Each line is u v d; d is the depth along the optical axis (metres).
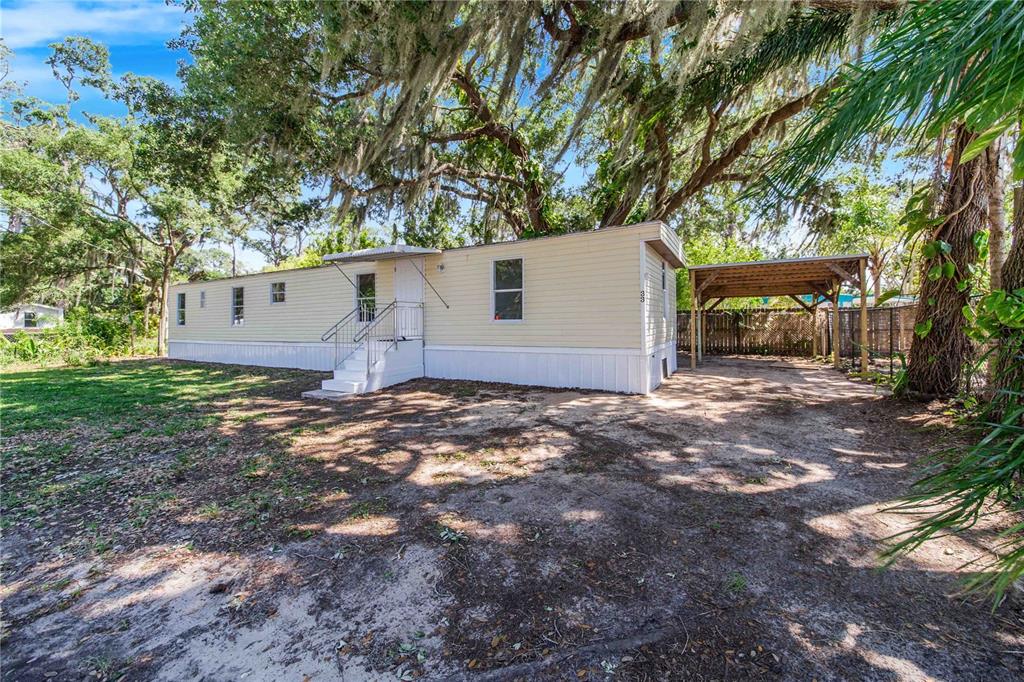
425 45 7.55
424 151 11.89
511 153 13.83
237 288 15.05
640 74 8.26
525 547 2.88
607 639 2.05
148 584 2.60
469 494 3.78
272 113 9.23
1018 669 1.81
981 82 0.91
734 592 2.36
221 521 3.37
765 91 7.86
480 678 1.86
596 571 2.59
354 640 2.11
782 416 6.20
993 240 4.88
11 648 2.12
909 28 1.01
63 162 17.62
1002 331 2.65
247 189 13.27
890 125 1.10
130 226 19.45
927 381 5.82
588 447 5.02
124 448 5.26
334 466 4.57
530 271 9.26
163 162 11.97
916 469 3.99
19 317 28.91
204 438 5.68
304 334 13.21
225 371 12.93
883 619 2.13
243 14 7.79
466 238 19.38
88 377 11.84
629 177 10.30
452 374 10.35
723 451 4.76
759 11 5.00
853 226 11.93
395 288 11.23
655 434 5.48
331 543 3.01
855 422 5.67
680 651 1.96
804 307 14.30
